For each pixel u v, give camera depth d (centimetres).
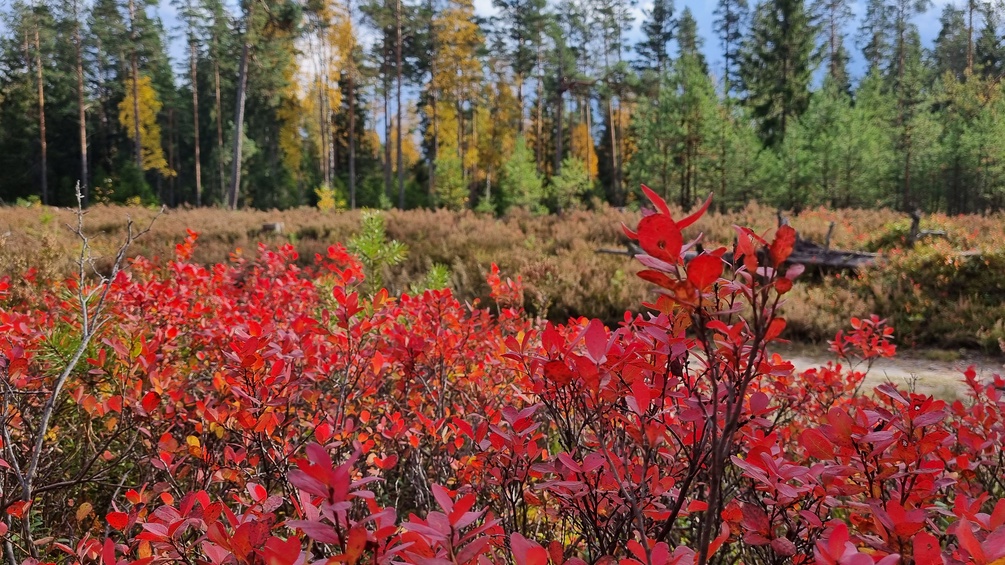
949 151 2914
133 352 240
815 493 129
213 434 240
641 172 2794
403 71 4106
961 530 91
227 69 4484
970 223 1582
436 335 300
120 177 3841
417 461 246
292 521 87
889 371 728
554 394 159
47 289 519
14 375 222
